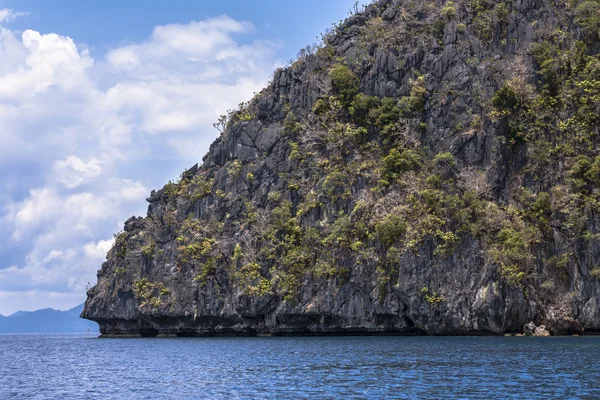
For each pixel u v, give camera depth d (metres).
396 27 124.00
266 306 108.06
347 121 118.69
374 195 104.88
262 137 124.81
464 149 104.56
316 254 106.31
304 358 63.44
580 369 49.03
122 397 43.97
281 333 109.12
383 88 117.62
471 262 91.69
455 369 50.59
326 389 43.16
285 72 130.75
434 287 92.25
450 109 108.56
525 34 110.12
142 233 135.00
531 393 39.53
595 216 89.88
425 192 97.62
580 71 102.75
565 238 91.12
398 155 106.56
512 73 106.62
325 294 102.50
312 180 115.50
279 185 118.56
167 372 57.28
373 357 61.44
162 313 121.25
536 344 71.81
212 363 63.16
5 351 104.62
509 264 89.50
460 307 90.88
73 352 93.62
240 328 113.00
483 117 104.81
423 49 117.19
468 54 111.62
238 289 111.00
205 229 122.00
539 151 99.44
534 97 103.69
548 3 110.88
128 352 86.38
